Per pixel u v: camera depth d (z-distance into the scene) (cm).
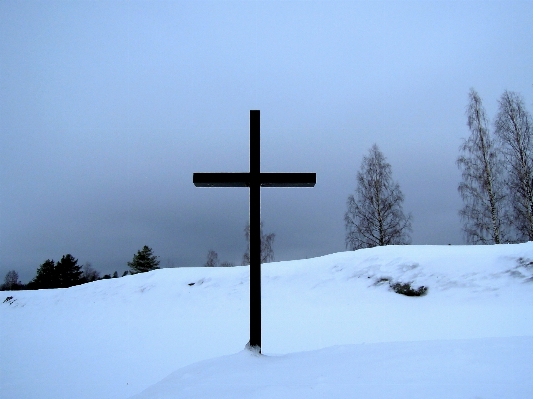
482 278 1053
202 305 1338
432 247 1333
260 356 509
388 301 1080
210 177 599
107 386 688
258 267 562
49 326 1372
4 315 1656
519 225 1753
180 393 375
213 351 841
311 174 591
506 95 1897
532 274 1001
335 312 1054
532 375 290
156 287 1603
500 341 409
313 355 475
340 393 302
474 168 1872
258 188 591
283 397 312
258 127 613
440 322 859
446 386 287
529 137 1802
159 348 917
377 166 2211
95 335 1154
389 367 356
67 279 3872
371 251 1401
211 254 4278
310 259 1548
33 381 761
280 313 1120
